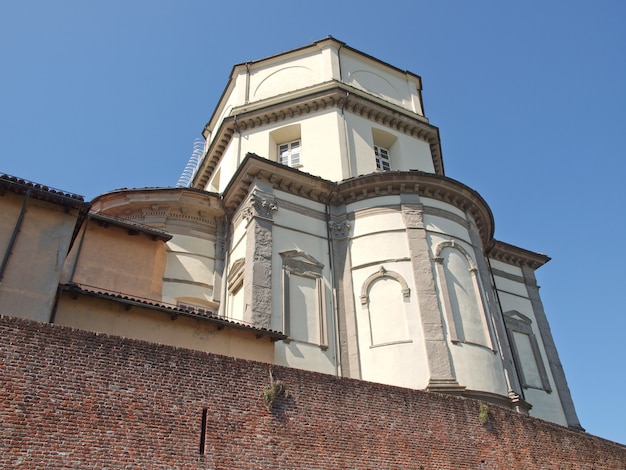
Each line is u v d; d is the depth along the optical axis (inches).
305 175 979.9
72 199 639.1
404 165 1168.2
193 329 689.6
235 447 499.2
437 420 638.5
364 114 1173.7
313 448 539.5
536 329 1237.7
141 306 656.4
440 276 919.0
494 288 1200.8
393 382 822.5
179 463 465.7
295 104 1146.7
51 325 474.9
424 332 852.0
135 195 1026.1
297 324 858.8
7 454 405.1
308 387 576.4
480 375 850.1
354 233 970.7
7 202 617.3
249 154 940.0
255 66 1296.8
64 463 420.5
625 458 781.9
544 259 1346.0
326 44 1261.1
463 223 1023.0
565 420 1112.2
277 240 916.0
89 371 469.4
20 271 587.2
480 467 632.4
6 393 426.9
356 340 875.4
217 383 525.3
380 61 1311.5
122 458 444.1
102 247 786.8
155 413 478.6
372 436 582.2
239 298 923.4
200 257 1003.9
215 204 1037.2
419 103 1326.3
